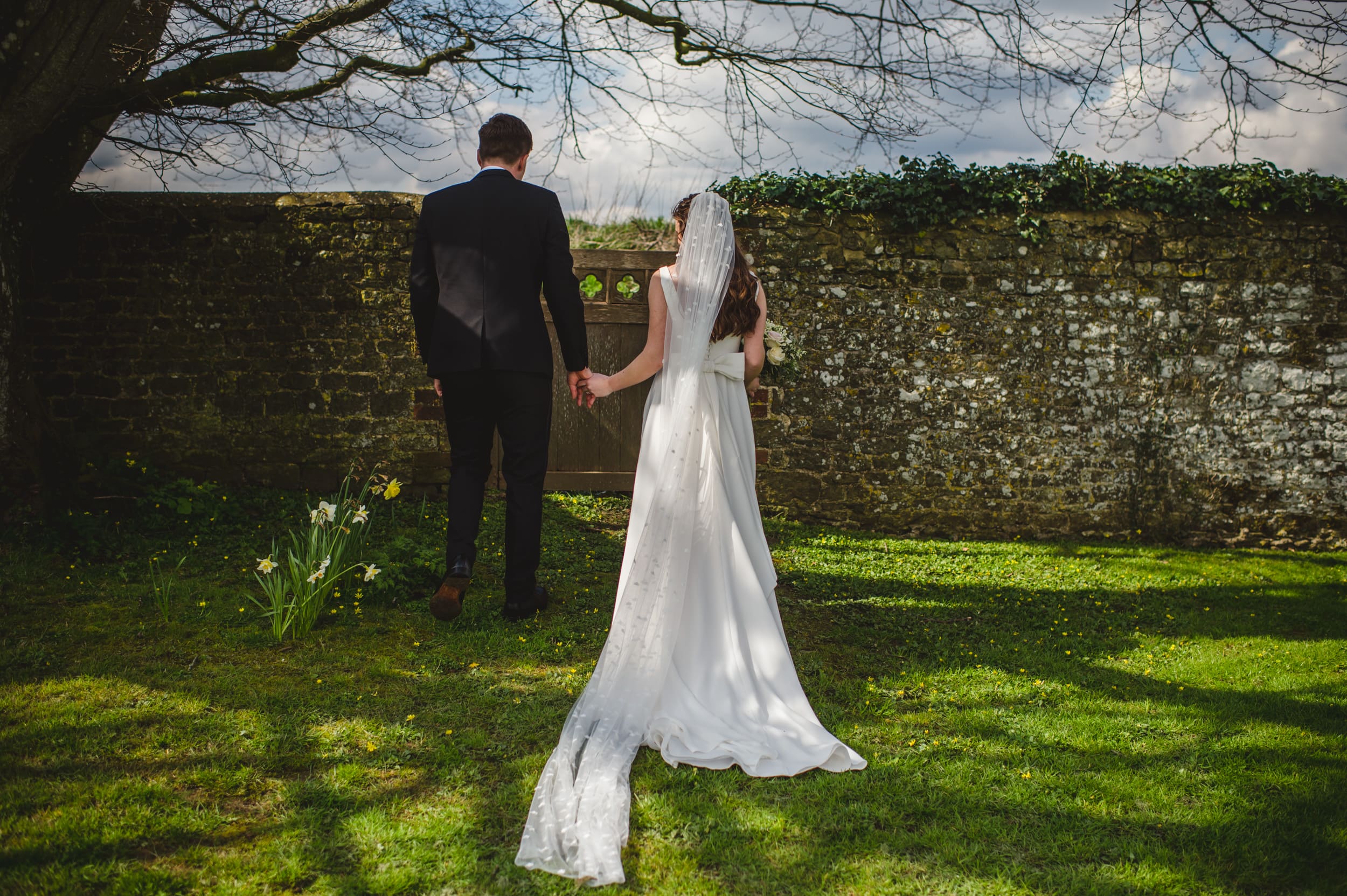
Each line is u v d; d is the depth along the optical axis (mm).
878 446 6660
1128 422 6691
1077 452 6688
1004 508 6703
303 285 6207
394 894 1844
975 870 2018
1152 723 2979
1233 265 6645
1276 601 5039
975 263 6598
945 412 6652
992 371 6637
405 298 6246
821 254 6570
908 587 4906
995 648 3816
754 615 2777
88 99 4891
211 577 4172
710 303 2865
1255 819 2275
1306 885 1991
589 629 3689
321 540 4023
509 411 3605
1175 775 2555
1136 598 4961
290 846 1995
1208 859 2090
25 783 2191
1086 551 6246
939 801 2334
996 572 5457
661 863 2008
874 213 6590
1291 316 6680
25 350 4836
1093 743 2770
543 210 3594
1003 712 3031
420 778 2359
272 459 6230
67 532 4477
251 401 6207
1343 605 5004
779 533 6141
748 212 6535
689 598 2809
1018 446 6676
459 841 2053
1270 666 3736
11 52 3703
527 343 3555
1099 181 6621
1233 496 6746
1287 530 6773
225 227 6156
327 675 3064
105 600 3740
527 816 2156
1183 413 6699
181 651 3211
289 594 3883
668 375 2930
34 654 3082
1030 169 6559
